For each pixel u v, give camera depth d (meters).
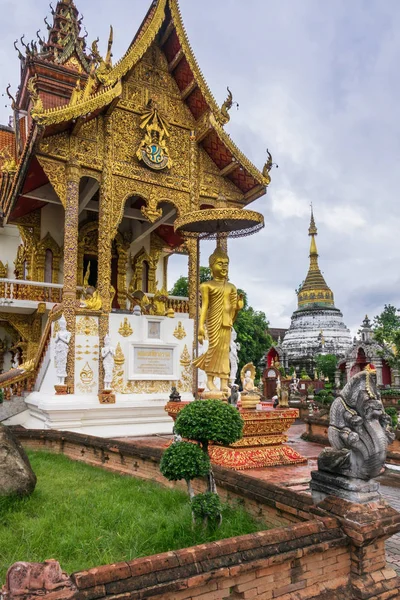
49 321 16.39
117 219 16.47
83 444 10.77
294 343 62.34
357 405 5.54
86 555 5.32
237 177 18.83
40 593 3.47
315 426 15.51
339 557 5.04
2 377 16.84
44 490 7.86
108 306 15.70
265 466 9.82
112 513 6.56
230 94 17.94
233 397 10.46
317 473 5.82
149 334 16.20
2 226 23.94
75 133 15.71
